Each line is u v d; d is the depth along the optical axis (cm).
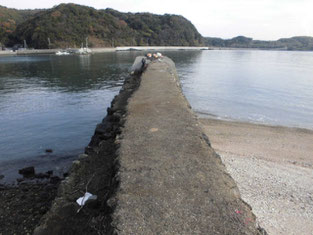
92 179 473
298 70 4250
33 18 10369
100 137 739
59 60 5766
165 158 436
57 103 1889
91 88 2494
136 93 930
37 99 2011
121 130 572
